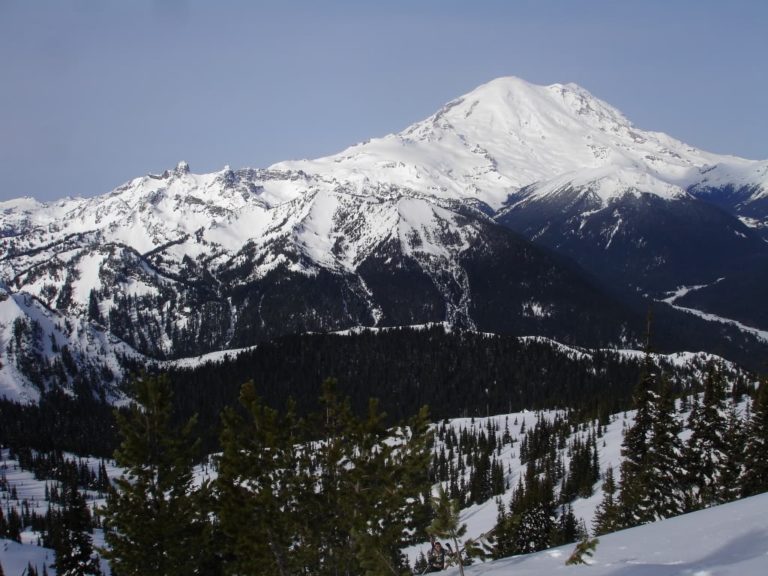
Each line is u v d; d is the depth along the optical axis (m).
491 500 123.19
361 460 27.97
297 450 28.83
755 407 52.56
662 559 18.44
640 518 52.31
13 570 102.06
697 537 20.41
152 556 34.91
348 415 28.94
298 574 27.77
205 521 35.41
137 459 35.12
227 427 28.64
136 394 36.25
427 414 28.80
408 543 26.89
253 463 28.22
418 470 27.78
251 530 27.75
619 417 167.12
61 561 55.91
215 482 29.44
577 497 107.50
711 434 55.47
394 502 26.98
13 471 197.38
